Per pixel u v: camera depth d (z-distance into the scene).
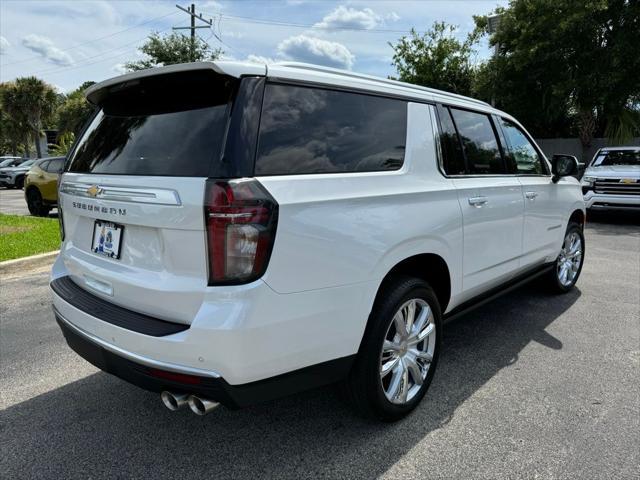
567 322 4.33
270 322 2.03
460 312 3.39
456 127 3.27
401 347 2.75
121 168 2.38
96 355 2.39
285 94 2.24
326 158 2.33
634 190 10.06
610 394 3.06
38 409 2.95
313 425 2.75
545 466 2.38
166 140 2.24
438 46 22.09
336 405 2.97
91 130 2.83
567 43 14.22
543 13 14.70
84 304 2.49
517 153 4.02
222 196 1.93
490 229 3.42
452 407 2.92
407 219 2.62
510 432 2.66
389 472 2.35
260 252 1.97
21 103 35.72
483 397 3.04
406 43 22.59
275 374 2.12
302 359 2.19
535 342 3.89
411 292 2.68
